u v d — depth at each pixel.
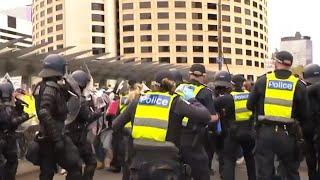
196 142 6.66
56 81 6.12
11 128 7.67
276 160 6.90
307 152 7.51
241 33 136.38
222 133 8.13
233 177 7.96
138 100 4.97
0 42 13.53
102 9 133.50
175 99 4.82
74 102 6.98
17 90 10.48
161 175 4.65
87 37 131.75
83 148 7.47
